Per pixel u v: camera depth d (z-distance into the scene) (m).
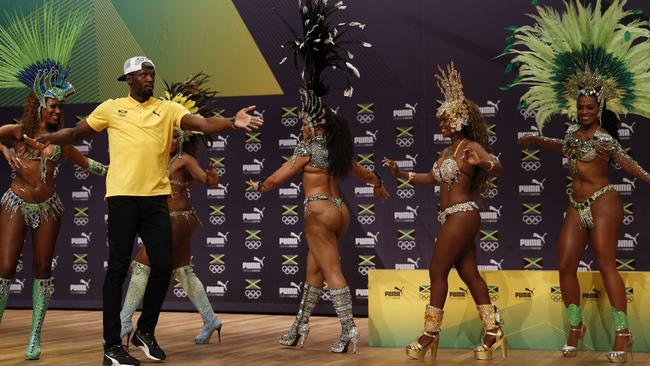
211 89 8.84
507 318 5.96
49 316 8.48
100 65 9.15
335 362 5.26
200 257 8.83
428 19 8.28
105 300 4.98
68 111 9.22
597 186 5.55
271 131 8.68
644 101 5.91
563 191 7.93
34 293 5.52
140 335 5.21
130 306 6.13
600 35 5.82
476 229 5.50
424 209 8.25
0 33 7.55
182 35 8.93
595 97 5.57
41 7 9.16
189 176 6.44
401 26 8.34
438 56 8.25
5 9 9.23
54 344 6.25
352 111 8.44
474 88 8.15
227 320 8.07
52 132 5.55
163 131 5.14
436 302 5.46
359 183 8.40
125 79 5.29
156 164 5.10
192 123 5.09
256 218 8.70
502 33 8.07
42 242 5.53
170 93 6.77
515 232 8.05
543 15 6.34
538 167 7.99
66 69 5.88
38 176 5.50
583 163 5.59
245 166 8.74
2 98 9.34
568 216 5.70
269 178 5.87
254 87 8.73
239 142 8.75
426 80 8.27
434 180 5.88
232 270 8.75
